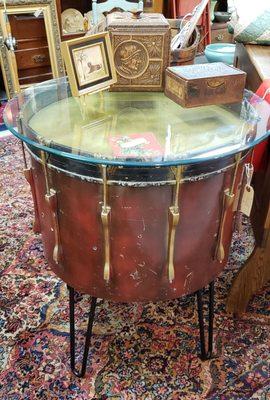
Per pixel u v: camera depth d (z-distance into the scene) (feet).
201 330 3.50
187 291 3.04
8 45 7.13
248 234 5.24
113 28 3.24
